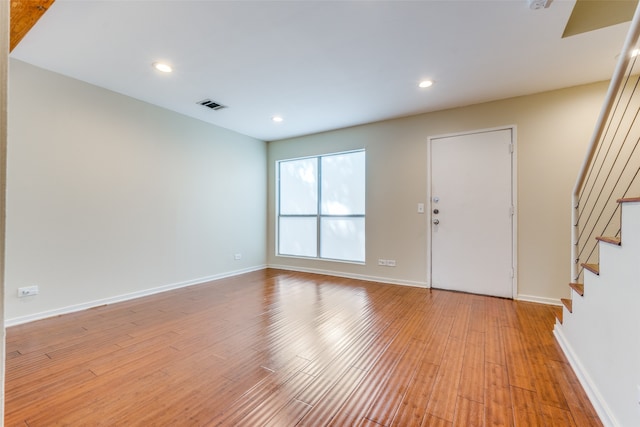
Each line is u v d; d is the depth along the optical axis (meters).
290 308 3.08
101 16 2.00
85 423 1.40
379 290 3.80
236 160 4.82
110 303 3.22
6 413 1.47
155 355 2.06
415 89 3.19
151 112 3.62
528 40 2.29
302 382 1.74
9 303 2.55
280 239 5.43
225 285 4.08
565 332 2.15
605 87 2.97
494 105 3.49
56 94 2.82
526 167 3.32
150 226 3.62
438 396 1.61
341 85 3.09
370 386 1.71
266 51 2.46
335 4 1.89
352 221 4.65
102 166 3.17
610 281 1.42
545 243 3.23
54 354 2.07
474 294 3.58
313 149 4.93
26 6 1.75
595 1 2.15
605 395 1.43
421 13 1.98
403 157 4.08
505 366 1.91
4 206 0.42
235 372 1.85
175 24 2.09
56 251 2.83
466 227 3.66
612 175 2.89
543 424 1.40
